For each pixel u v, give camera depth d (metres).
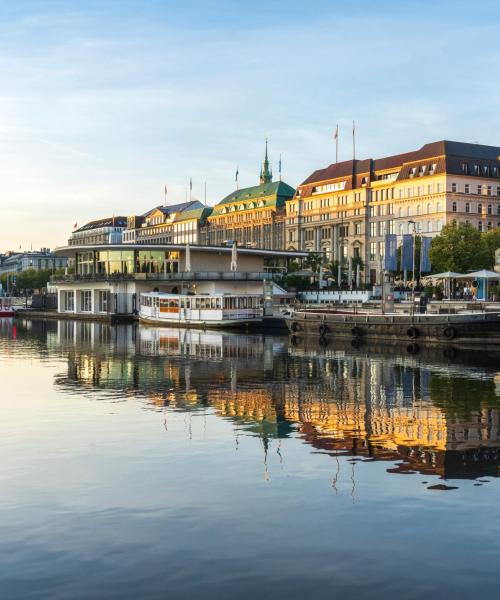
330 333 71.12
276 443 23.67
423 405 31.48
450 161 165.38
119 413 29.19
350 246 190.88
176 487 18.78
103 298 124.69
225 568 13.95
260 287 116.31
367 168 190.50
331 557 14.41
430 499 17.75
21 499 17.89
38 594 12.98
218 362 49.56
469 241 119.31
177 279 113.31
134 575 13.68
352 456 22.02
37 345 66.06
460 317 62.59
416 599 12.74
